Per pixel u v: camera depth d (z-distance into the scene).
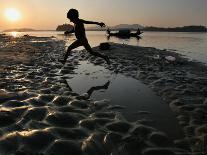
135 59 4.66
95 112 1.68
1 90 2.06
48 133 1.25
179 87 2.46
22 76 2.76
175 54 5.98
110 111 1.74
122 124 1.45
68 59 4.51
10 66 3.43
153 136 1.33
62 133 1.29
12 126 1.34
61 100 1.84
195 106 1.86
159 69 3.58
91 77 2.95
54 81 2.62
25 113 1.52
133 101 2.00
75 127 1.39
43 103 1.76
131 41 13.52
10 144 1.15
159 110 1.80
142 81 2.77
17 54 5.10
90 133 1.33
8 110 1.53
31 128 1.33
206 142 1.29
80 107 1.76
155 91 2.34
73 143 1.19
